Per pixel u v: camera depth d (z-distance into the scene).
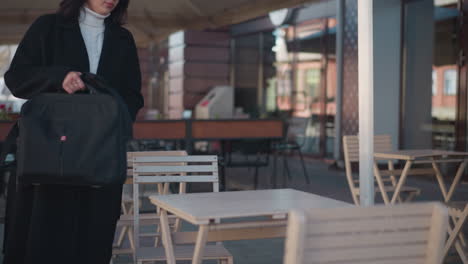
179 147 8.97
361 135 2.87
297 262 1.55
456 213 3.84
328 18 12.55
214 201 2.54
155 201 2.66
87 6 3.01
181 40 14.88
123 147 2.62
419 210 1.73
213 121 7.92
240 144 8.25
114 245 4.47
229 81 15.08
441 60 9.91
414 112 10.48
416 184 9.02
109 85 2.85
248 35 15.12
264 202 2.50
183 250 3.16
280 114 14.29
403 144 10.66
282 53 14.18
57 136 2.55
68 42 2.91
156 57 16.20
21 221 2.78
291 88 13.88
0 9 8.70
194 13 9.03
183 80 14.77
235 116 14.20
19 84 2.80
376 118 10.56
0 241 5.22
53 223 2.74
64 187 2.75
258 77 15.18
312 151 13.20
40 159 2.52
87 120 2.58
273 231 2.40
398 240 1.72
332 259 1.64
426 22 10.20
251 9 8.40
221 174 6.20
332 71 12.46
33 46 2.90
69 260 2.75
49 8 8.68
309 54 13.22
